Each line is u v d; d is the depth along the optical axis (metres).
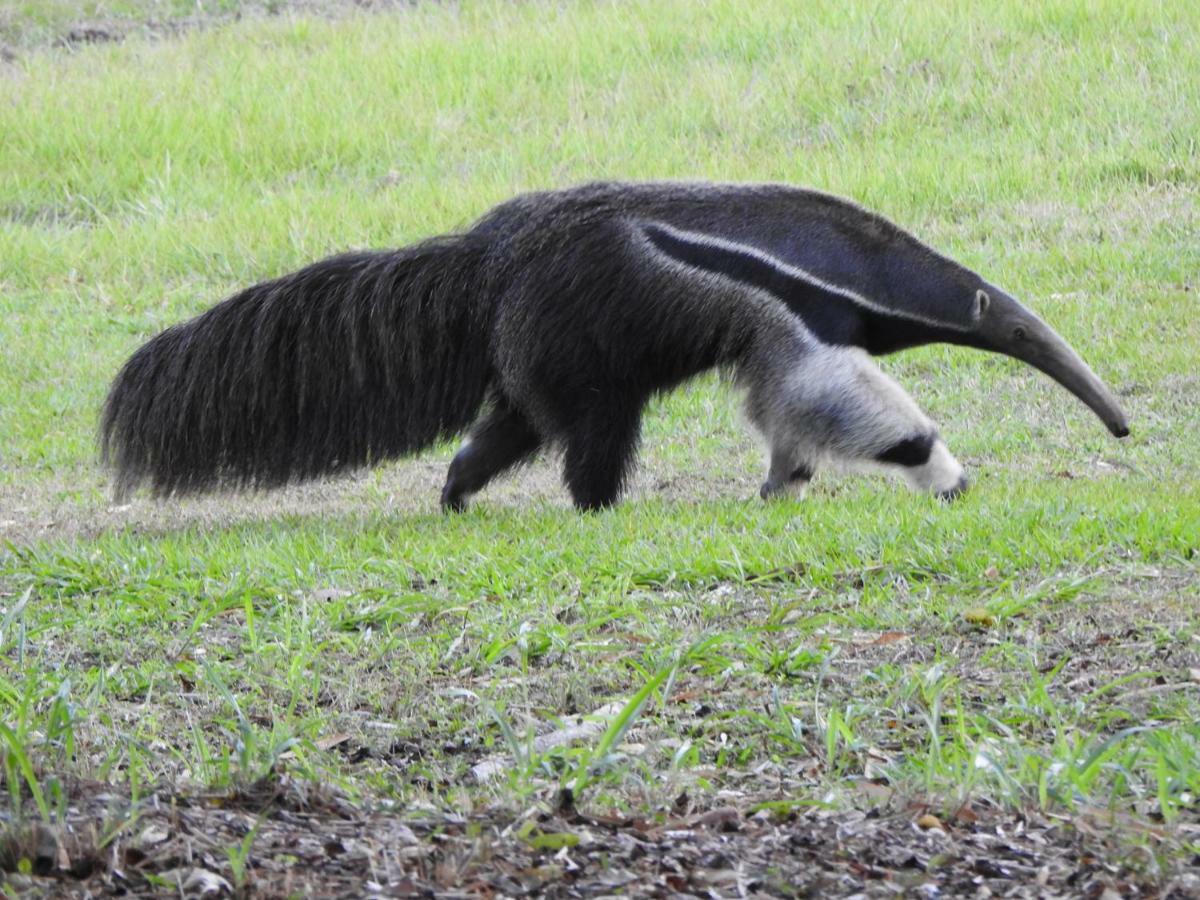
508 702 9.68
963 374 22.91
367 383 16.17
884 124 32.25
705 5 38.62
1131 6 35.47
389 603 11.89
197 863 6.49
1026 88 32.94
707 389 22.59
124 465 16.20
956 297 16.34
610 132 33.03
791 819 7.50
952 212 28.67
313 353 16.08
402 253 16.14
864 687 9.73
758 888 6.52
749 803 7.80
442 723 9.36
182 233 29.39
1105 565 12.53
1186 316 23.98
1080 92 32.53
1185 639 10.41
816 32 36.34
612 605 11.92
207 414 16.06
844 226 16.14
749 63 35.84
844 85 33.91
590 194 15.84
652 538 14.16
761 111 33.31
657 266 15.52
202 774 8.06
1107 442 20.05
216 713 9.60
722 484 19.39
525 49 37.16
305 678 10.20
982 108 32.53
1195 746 8.20
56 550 14.30
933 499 15.76
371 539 14.69
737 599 12.07
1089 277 25.67
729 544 13.34
